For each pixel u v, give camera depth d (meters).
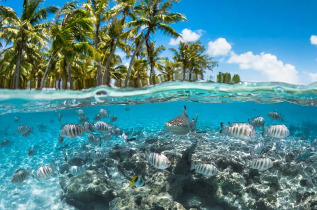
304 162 8.60
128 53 30.19
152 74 31.80
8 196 8.20
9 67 23.75
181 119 4.61
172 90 14.90
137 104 19.42
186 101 19.91
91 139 7.68
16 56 23.00
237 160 8.18
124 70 35.41
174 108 24.25
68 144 12.72
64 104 15.82
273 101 18.02
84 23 21.09
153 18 23.61
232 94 15.87
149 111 25.22
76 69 28.23
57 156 11.28
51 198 8.11
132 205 6.86
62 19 21.62
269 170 8.10
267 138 12.10
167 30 24.03
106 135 8.73
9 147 14.48
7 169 10.47
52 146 13.68
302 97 15.04
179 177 7.42
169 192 7.09
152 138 10.94
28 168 9.98
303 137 14.63
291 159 8.88
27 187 8.77
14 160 11.73
